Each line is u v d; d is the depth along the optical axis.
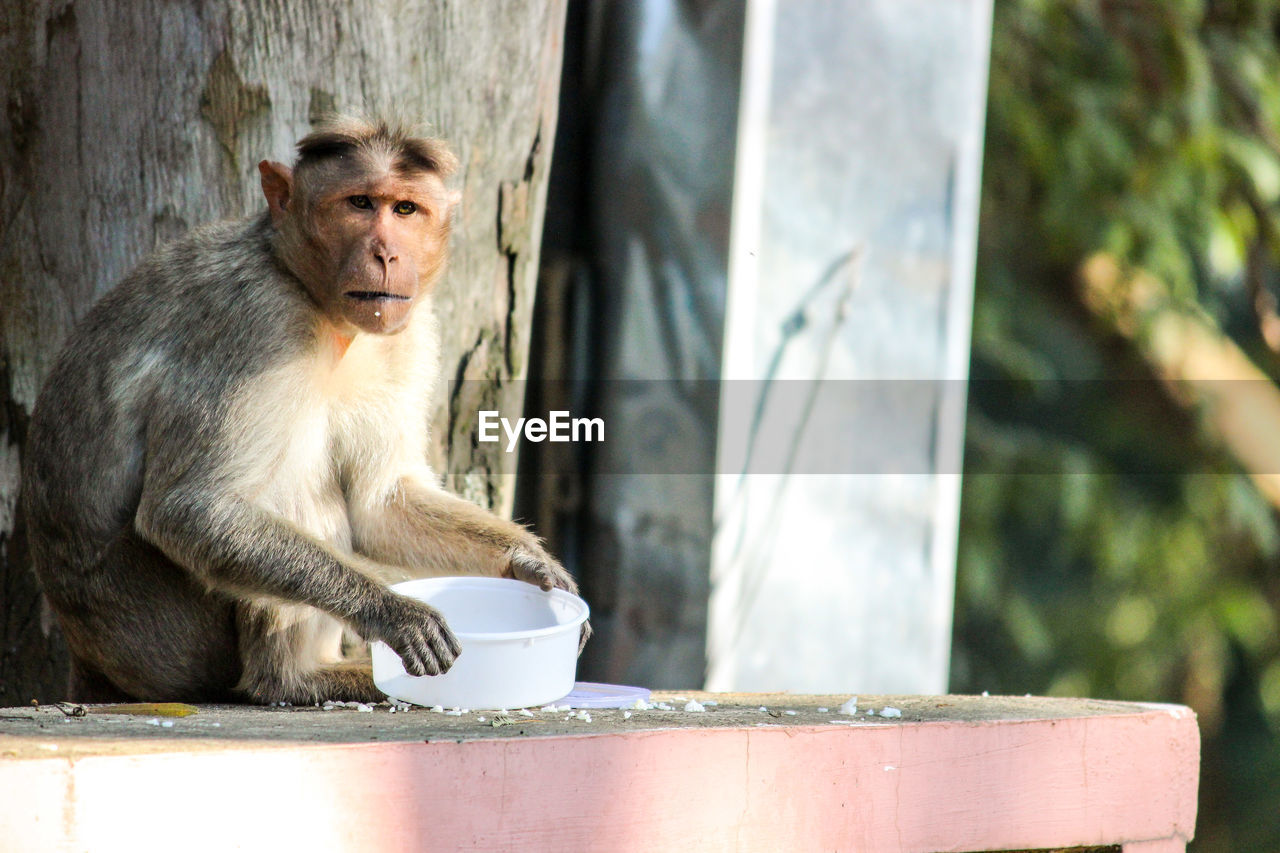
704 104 14.75
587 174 14.99
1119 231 28.00
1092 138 27.73
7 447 12.73
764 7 14.76
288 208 11.04
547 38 13.30
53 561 11.37
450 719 9.09
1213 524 30.61
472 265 13.16
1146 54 28.44
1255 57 29.41
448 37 12.55
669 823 8.41
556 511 15.07
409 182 10.95
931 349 15.61
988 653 32.44
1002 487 29.56
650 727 8.59
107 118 12.32
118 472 11.12
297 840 7.45
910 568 15.59
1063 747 9.66
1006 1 27.97
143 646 11.17
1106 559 30.47
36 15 12.46
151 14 12.21
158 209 12.30
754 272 14.88
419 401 12.43
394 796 7.67
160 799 7.18
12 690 12.77
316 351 11.33
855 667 15.35
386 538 12.37
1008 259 31.16
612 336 14.78
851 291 15.23
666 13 14.72
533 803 8.01
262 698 10.98
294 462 11.46
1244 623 30.06
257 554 10.45
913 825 9.15
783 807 8.77
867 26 15.26
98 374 11.27
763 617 15.00
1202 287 32.94
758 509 14.96
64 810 6.98
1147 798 9.95
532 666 9.92
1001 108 27.64
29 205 12.58
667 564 14.77
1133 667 30.67
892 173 15.41
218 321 10.95
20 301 12.61
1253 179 28.27
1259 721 35.22
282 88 12.21
